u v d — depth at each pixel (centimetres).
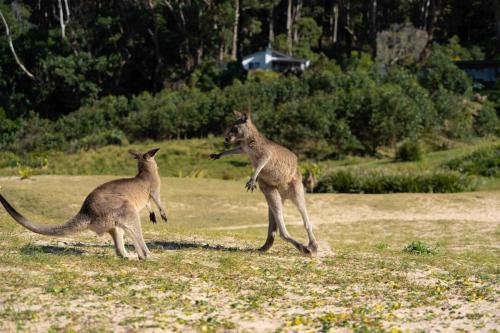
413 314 1151
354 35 12162
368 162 6384
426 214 3581
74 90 10300
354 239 2858
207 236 2088
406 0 12125
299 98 8025
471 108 8294
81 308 1064
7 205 1297
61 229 1336
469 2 12169
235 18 10562
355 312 1139
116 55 10419
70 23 10812
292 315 1113
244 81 9725
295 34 12262
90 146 8088
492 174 4788
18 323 959
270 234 1769
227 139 1662
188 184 4478
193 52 10781
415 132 6956
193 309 1105
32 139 8644
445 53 10381
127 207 1396
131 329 982
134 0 10762
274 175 1681
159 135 8250
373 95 7138
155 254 1540
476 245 2661
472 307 1205
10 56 10400
